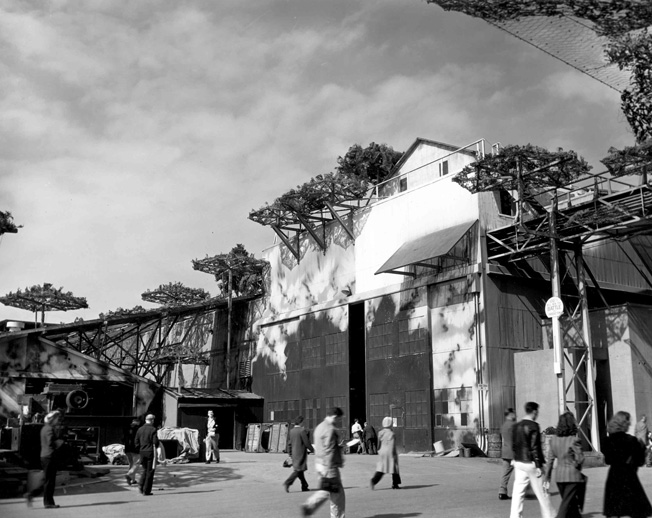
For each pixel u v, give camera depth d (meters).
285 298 44.62
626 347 29.33
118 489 17.34
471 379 30.80
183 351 48.50
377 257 37.53
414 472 22.17
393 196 37.16
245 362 48.16
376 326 36.53
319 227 42.38
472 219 32.16
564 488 9.34
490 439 29.08
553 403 28.41
